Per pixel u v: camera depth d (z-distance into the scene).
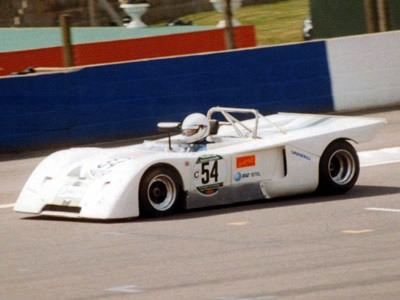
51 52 74.00
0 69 72.12
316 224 30.12
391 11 82.38
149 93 54.91
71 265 25.39
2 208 36.47
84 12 115.31
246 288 22.12
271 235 28.56
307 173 34.94
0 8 109.94
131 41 77.38
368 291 21.45
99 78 53.38
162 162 31.77
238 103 57.03
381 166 42.44
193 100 56.00
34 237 29.70
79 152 34.78
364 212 31.94
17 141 51.34
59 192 32.31
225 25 61.56
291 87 58.31
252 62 57.28
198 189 32.62
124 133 54.31
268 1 126.12
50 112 52.09
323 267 24.05
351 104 59.94
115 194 30.94
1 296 22.25
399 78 61.34
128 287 22.62
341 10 87.81
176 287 22.45
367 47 60.25
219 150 33.56
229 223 30.72
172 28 96.50
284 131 35.88
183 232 29.38
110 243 28.08
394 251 25.64
